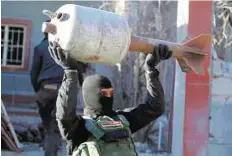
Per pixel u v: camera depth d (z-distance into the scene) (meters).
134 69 8.71
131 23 8.59
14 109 10.62
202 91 5.71
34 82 6.73
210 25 5.69
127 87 8.84
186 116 5.70
